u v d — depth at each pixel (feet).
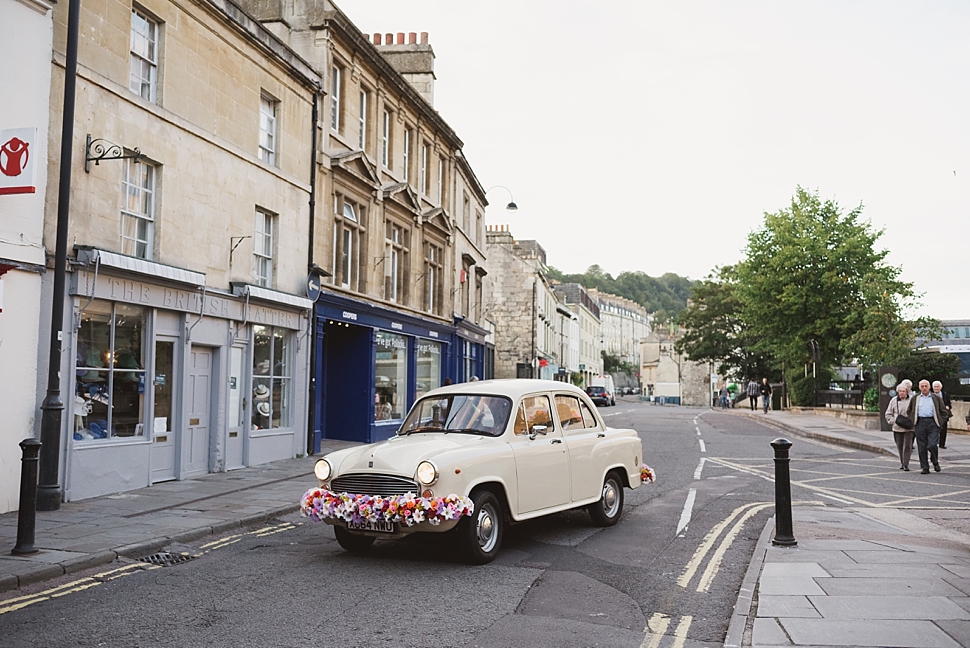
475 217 114.62
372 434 71.92
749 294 145.48
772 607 19.39
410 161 83.56
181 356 44.01
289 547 27.89
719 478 48.55
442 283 92.07
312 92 60.29
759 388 164.14
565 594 21.54
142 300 40.27
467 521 24.67
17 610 19.67
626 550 27.43
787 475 27.55
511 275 171.73
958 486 45.96
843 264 137.69
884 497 41.50
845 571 23.18
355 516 24.64
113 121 38.58
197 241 45.37
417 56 93.09
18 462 32.86
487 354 134.41
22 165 30.04
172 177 43.04
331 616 19.34
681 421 116.78
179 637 17.63
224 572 23.98
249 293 49.49
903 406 53.57
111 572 23.73
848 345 121.08
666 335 422.82
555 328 219.00
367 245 71.15
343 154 64.80
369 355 71.82
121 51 39.32
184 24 44.45
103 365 38.27
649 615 19.65
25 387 33.24
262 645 17.12
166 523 30.55
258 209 53.36
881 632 17.39
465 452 25.35
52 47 34.86
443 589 21.99
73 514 32.04
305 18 62.64
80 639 17.43
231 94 49.32
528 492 27.43
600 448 31.68
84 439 36.96
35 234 33.73
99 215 37.73
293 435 56.95
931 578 22.33
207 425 47.24
